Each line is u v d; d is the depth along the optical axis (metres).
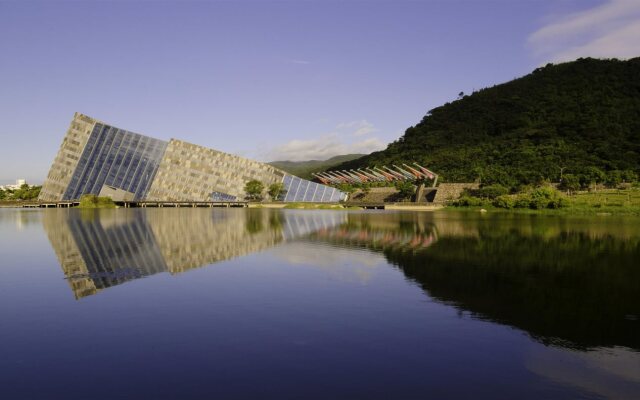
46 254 37.75
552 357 15.98
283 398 12.80
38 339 17.39
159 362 15.23
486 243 45.31
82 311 21.02
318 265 32.66
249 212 112.06
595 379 14.31
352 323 19.34
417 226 65.75
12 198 199.88
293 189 166.62
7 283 26.75
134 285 26.22
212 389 13.33
